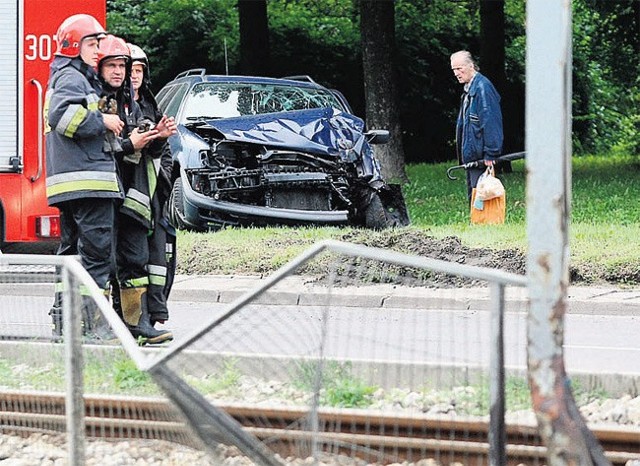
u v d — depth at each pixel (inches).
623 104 2566.4
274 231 1026.1
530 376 311.4
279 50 2222.0
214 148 1077.1
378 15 1603.1
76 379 378.6
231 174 1064.2
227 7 2223.2
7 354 432.1
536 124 306.0
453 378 419.5
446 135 2358.5
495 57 2005.4
